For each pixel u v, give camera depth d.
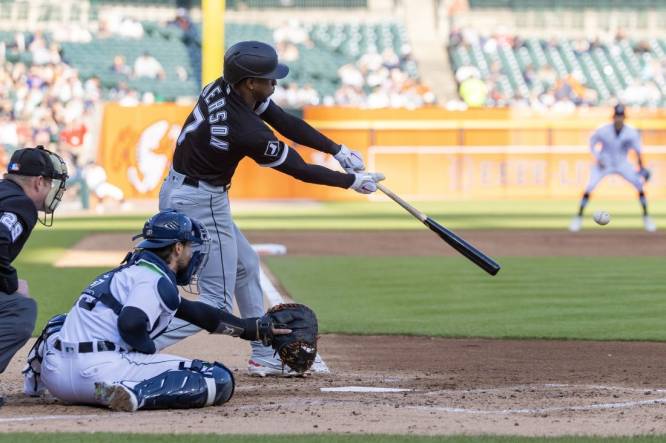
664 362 30.69
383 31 151.62
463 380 27.55
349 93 132.88
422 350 32.91
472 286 49.03
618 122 77.69
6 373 28.47
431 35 155.75
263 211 102.94
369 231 79.75
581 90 136.62
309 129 26.88
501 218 91.19
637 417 21.86
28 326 23.44
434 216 94.25
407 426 20.67
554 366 29.98
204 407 22.94
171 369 22.84
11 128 108.75
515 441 18.86
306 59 143.00
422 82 144.25
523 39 152.50
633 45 151.00
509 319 39.28
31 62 127.25
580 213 79.00
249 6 155.38
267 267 56.41
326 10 156.62
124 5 149.25
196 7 153.88
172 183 26.23
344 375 28.34
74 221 88.50
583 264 58.12
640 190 79.19
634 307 42.50
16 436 19.09
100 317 22.50
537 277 52.38
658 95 140.25
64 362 22.59
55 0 142.75
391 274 53.56
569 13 156.75
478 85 131.12
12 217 22.25
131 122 110.12
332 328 37.06
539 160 118.94
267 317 25.52
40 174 22.88
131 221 88.19
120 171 110.12
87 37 137.12
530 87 140.75
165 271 22.59
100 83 128.88
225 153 25.45
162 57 137.62
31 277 50.88
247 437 19.09
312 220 91.12
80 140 108.75
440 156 117.44
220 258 26.42
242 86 25.28
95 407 23.14
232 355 31.84
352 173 26.39
